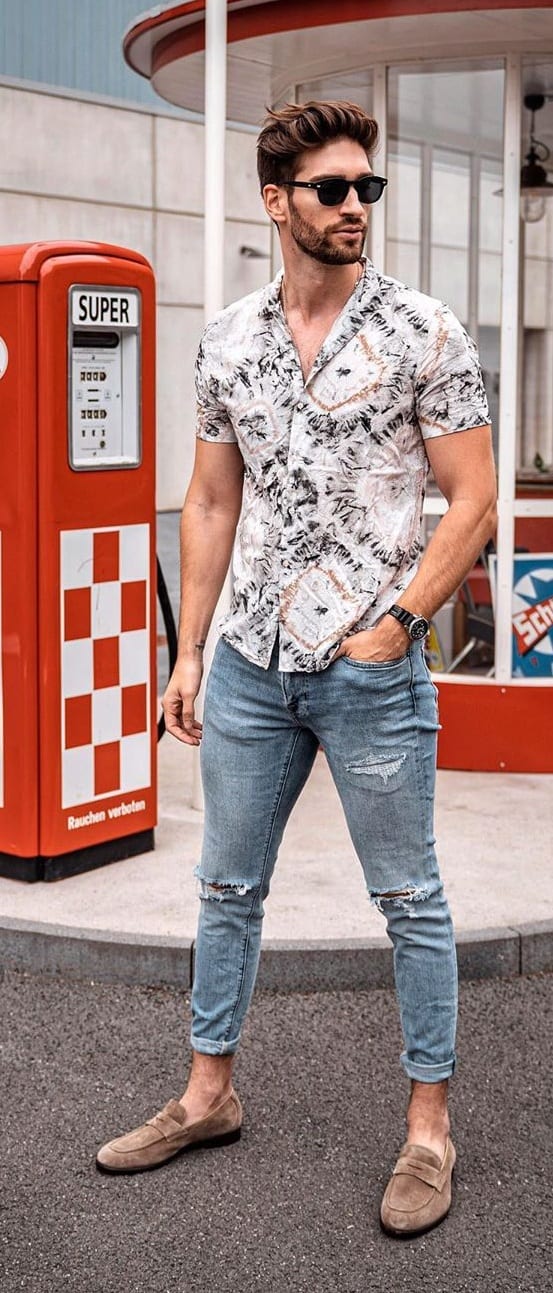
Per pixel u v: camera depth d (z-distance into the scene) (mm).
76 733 4672
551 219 6609
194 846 5090
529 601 6211
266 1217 2928
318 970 4059
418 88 6203
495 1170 3117
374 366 2723
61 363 4445
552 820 5469
